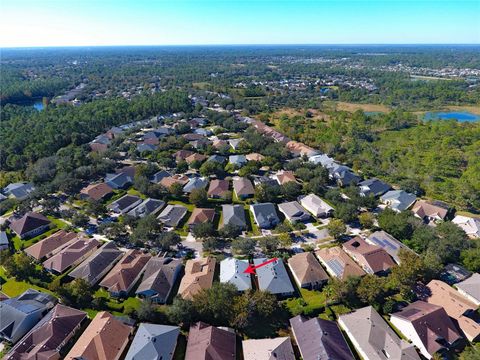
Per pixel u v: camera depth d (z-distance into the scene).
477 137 191.25
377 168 159.12
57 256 97.00
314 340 68.44
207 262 93.94
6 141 179.00
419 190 138.75
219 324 76.75
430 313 74.19
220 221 119.62
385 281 84.50
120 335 71.31
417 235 102.69
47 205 124.12
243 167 156.38
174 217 118.44
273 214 118.31
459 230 102.75
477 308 79.25
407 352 66.88
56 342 70.00
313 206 125.38
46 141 182.12
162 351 67.12
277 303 80.25
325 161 165.75
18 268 91.44
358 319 75.00
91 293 86.31
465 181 135.88
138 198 132.75
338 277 88.69
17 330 74.25
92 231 114.31
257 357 65.88
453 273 91.31
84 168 152.50
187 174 158.62
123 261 93.94
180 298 78.69
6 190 139.25
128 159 177.50
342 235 110.38
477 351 69.06
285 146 185.38
